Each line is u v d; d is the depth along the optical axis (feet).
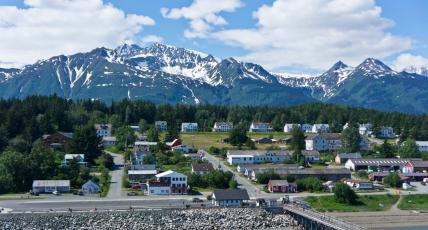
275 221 624.59
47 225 577.43
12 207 636.89
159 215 613.11
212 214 626.64
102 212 608.60
